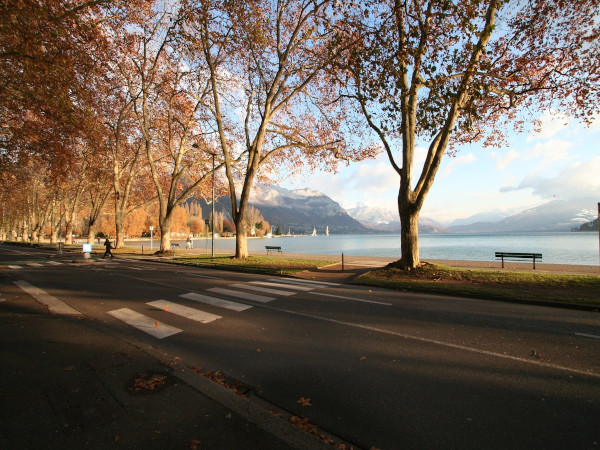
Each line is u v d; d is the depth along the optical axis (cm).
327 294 944
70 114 1113
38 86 1112
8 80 1271
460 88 1002
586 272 1298
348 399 351
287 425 287
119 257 2506
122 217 3406
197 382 364
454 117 1185
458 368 428
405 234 1312
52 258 2352
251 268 1553
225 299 869
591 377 400
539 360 454
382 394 361
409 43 1036
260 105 1966
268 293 957
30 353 448
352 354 478
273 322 647
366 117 1413
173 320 663
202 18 1591
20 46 938
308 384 387
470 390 370
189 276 1355
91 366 406
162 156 3084
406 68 1236
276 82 1823
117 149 3156
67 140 1563
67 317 640
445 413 322
